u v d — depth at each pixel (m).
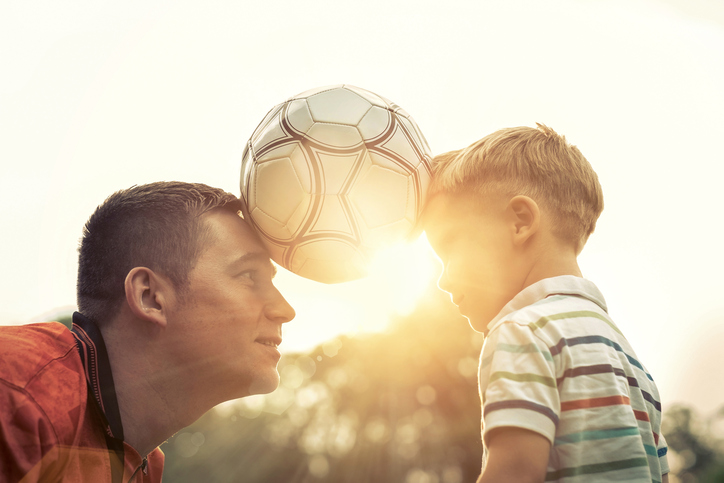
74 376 0.99
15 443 0.87
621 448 0.91
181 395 1.17
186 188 1.21
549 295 1.09
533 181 1.23
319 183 1.13
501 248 1.20
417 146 1.25
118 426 1.04
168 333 1.12
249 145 1.25
